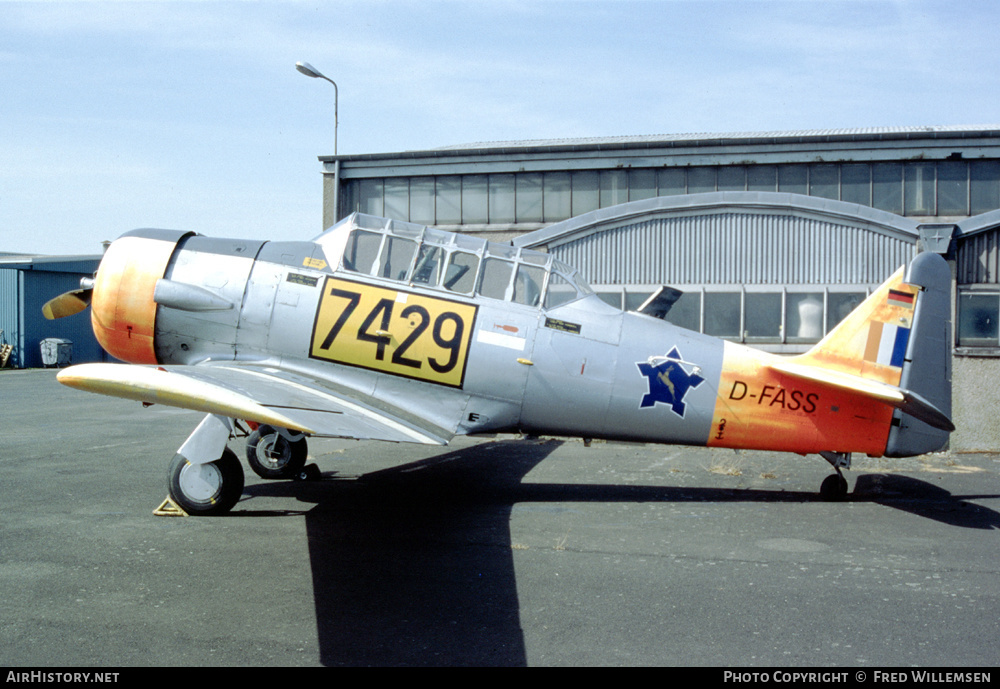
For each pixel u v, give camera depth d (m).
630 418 7.49
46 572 4.84
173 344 7.66
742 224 12.00
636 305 12.38
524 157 12.98
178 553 5.32
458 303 7.37
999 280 11.16
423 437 6.12
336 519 6.44
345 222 7.60
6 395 18.08
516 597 4.59
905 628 4.16
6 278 28.36
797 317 11.80
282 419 4.40
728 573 5.14
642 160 12.51
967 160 11.42
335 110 17.30
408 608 4.37
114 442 10.59
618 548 5.73
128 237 7.87
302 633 3.96
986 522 6.69
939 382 7.56
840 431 7.48
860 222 11.48
